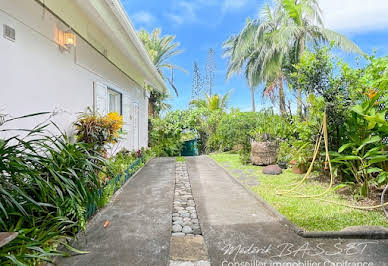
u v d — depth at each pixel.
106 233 2.09
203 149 10.55
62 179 1.76
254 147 5.88
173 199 3.15
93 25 3.67
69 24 3.07
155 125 10.09
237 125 7.55
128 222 2.33
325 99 3.41
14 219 1.64
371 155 2.87
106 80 4.53
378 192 3.18
